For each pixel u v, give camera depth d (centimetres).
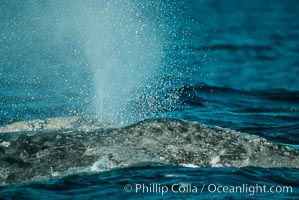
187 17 10550
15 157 4128
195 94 6488
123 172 4106
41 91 6234
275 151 4309
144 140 4250
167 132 4288
